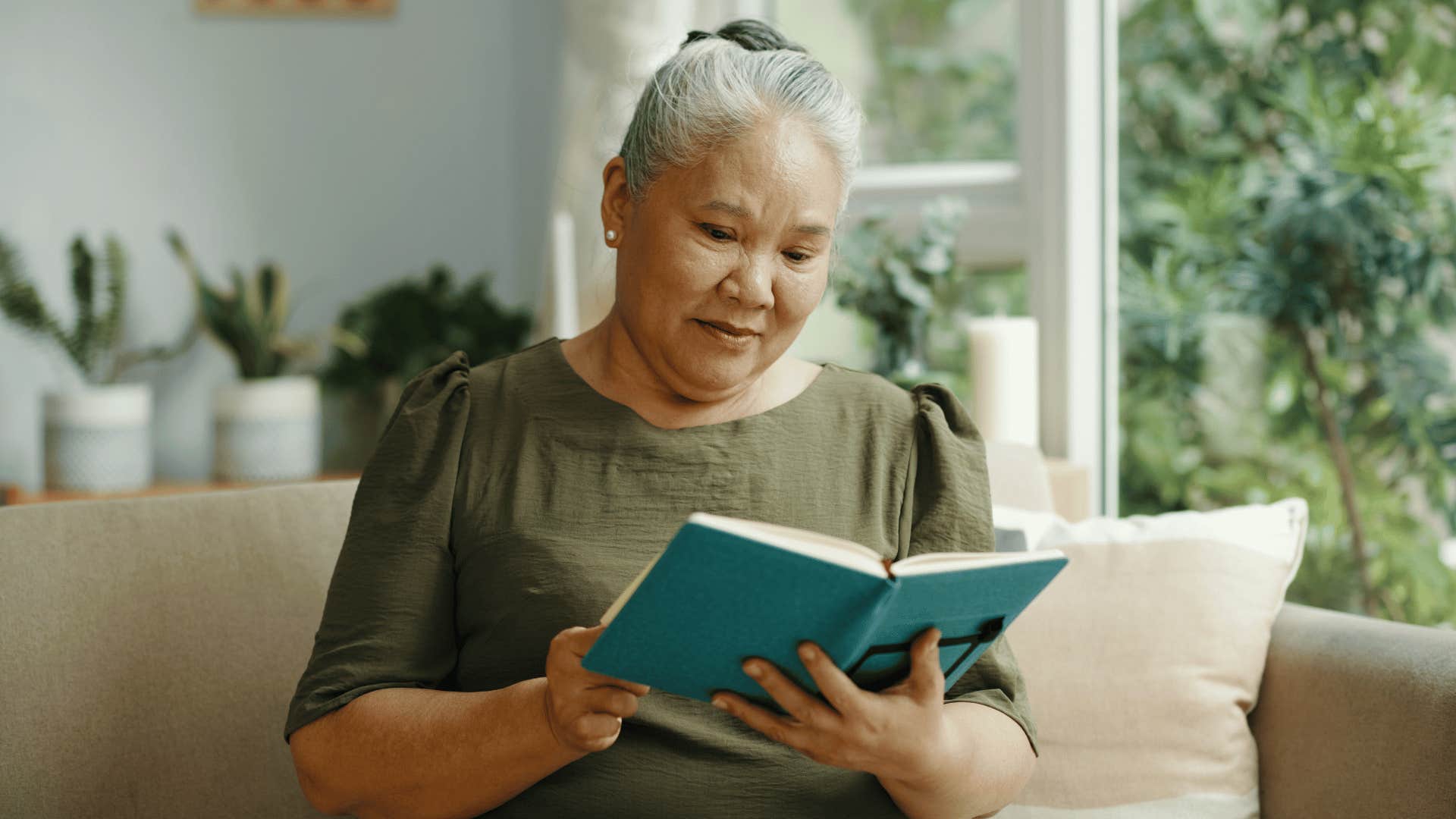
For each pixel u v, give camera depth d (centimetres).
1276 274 194
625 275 107
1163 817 127
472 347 272
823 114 102
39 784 111
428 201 295
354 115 292
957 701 105
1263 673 135
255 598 125
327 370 275
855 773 105
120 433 255
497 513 106
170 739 118
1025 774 104
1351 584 188
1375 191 183
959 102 237
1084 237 211
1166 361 206
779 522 108
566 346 116
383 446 109
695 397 109
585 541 105
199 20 284
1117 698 130
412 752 95
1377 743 121
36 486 277
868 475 112
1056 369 213
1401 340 182
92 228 281
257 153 288
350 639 102
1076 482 193
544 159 289
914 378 201
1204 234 202
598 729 88
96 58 280
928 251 205
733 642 79
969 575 79
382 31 292
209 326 266
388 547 105
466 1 293
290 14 288
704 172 100
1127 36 209
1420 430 180
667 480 108
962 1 236
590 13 261
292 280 291
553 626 102
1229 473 200
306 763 99
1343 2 186
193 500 125
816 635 79
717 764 103
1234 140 199
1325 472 190
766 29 114
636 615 77
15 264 272
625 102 252
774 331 105
